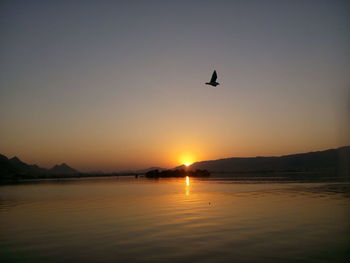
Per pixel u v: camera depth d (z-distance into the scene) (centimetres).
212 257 1529
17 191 7300
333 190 5288
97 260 1527
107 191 6638
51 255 1628
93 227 2336
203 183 9706
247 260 1473
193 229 2166
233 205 3481
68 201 4431
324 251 1589
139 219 2639
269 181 9725
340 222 2305
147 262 1480
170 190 6444
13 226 2452
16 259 1572
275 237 1889
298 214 2703
